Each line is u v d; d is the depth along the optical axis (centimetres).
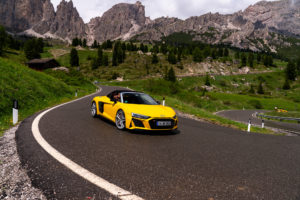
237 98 7800
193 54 19088
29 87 1209
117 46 17650
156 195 232
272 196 249
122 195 227
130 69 14862
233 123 1197
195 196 236
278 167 366
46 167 291
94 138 471
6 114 725
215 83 12738
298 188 277
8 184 240
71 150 374
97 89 3838
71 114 812
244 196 244
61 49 19712
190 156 390
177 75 13675
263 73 16125
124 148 410
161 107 618
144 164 329
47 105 1057
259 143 575
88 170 289
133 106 577
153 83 3441
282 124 2455
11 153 343
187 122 890
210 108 4859
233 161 381
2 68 1246
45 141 419
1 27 9731
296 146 575
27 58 10862
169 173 299
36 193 222
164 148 432
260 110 6188
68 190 231
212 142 530
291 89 12575
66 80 3397
